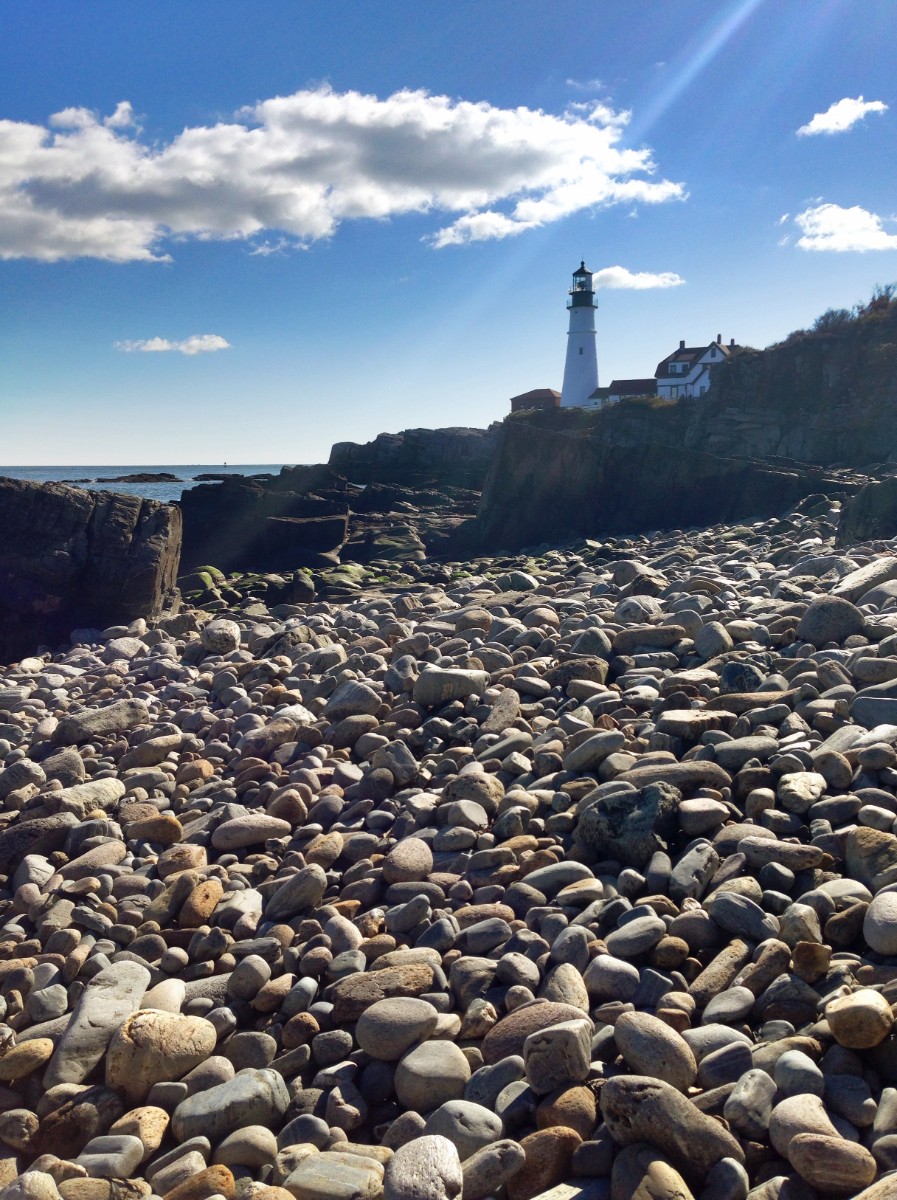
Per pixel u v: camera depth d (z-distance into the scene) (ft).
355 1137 13.91
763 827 18.62
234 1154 13.17
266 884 20.42
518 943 16.84
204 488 118.01
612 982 15.08
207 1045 15.43
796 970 14.42
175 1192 12.37
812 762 20.21
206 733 30.94
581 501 108.99
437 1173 11.36
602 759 22.59
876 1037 12.37
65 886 20.93
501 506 112.98
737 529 80.02
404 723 28.12
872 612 31.01
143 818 24.62
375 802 23.93
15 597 57.31
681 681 26.91
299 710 30.09
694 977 15.37
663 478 105.09
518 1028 14.26
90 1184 12.78
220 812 23.82
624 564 48.93
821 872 17.12
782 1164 11.47
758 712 23.41
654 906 16.92
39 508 58.54
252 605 62.49
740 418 137.80
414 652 34.58
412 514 135.23
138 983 17.15
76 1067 15.23
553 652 32.50
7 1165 13.82
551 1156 11.82
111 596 57.98
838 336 137.08
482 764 24.22
